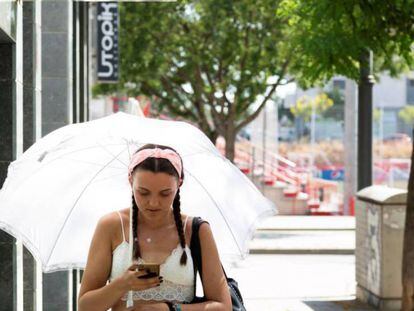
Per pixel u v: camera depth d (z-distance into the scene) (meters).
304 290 14.19
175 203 4.02
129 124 4.51
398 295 11.48
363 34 10.87
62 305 10.15
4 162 7.18
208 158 4.56
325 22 10.95
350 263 18.52
